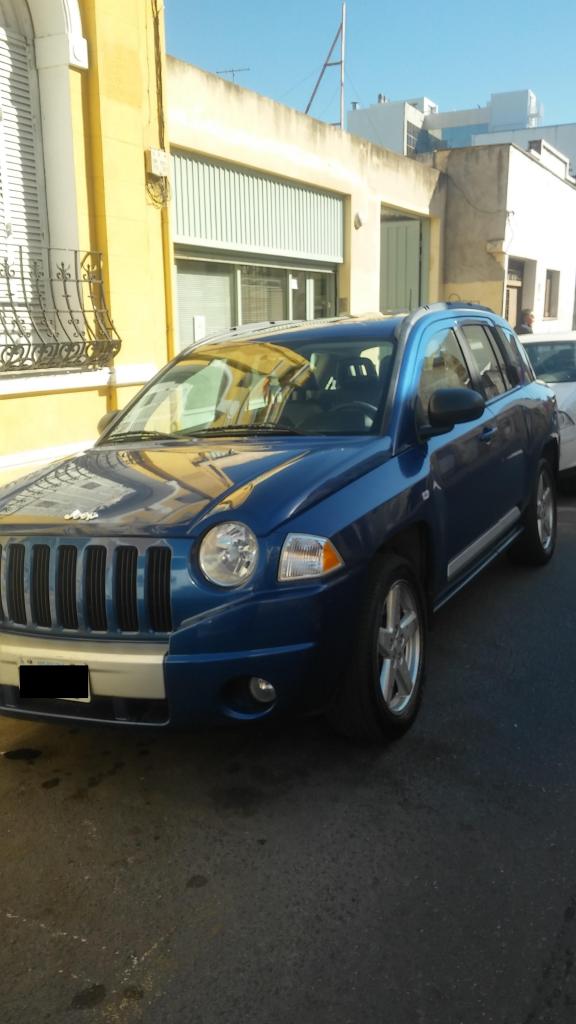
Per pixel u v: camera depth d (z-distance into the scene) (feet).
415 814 10.12
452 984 7.52
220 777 11.12
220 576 9.75
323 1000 7.39
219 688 9.70
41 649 10.10
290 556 9.87
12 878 9.23
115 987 7.62
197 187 34.91
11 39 25.58
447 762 11.27
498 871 9.04
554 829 9.75
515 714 12.60
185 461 12.04
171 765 11.48
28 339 24.62
